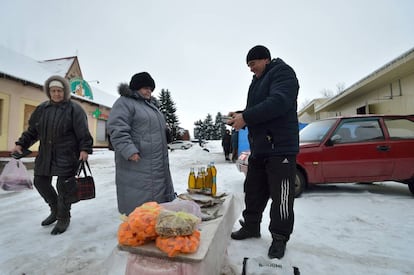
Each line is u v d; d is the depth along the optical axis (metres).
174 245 1.14
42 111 2.69
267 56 2.29
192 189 2.47
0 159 8.62
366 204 3.80
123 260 1.93
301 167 4.25
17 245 2.30
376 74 7.58
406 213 3.34
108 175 6.76
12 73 9.52
